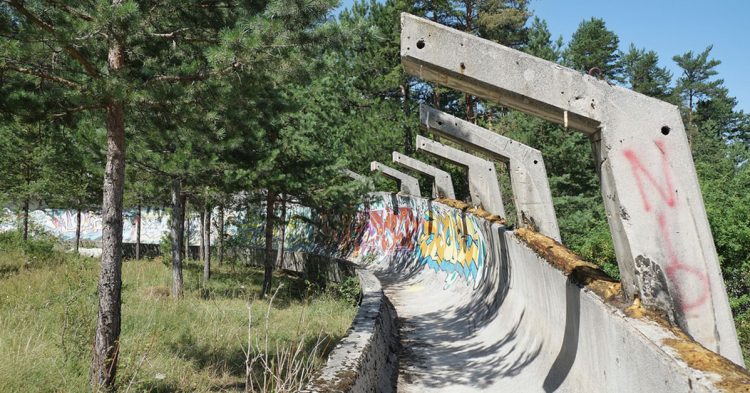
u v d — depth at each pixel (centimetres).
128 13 577
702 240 421
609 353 412
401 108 2430
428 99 2802
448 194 1812
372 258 2234
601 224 1413
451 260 1441
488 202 1308
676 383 293
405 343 851
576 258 587
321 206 1594
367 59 2419
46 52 629
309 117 1525
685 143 431
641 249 418
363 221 2452
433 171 1827
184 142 1206
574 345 518
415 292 1475
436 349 811
